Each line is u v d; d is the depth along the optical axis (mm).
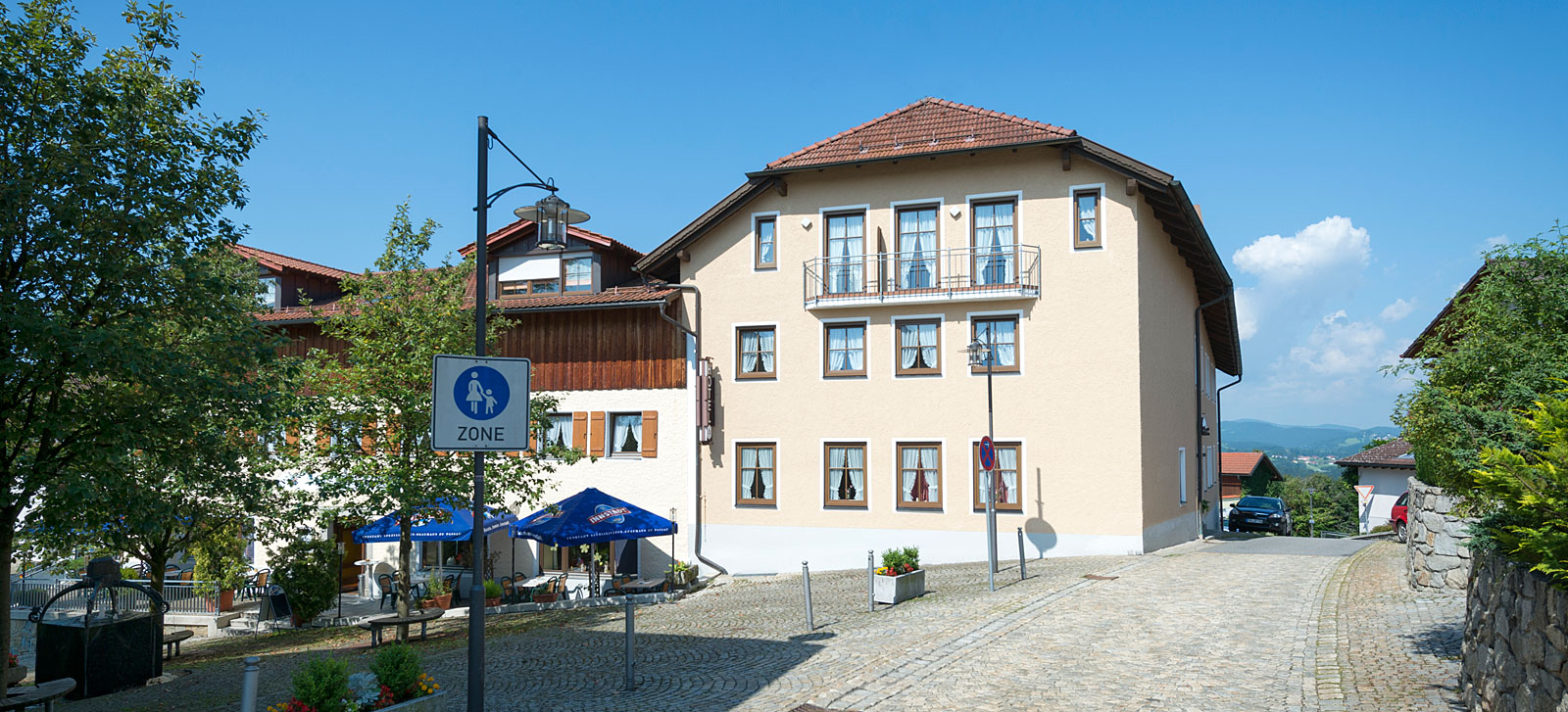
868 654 11352
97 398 9492
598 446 24859
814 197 23828
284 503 16938
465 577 24688
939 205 22906
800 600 17312
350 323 17406
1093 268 21688
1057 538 21562
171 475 12055
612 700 9914
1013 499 22016
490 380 8500
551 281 26281
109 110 9664
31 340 8383
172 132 10078
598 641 14055
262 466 16219
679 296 24734
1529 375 7969
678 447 24391
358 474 16328
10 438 8867
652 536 21094
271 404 10438
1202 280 27719
